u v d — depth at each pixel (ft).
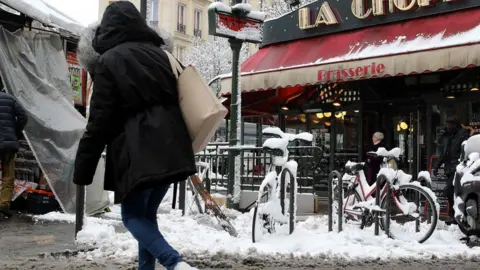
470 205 23.35
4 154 26.68
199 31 158.10
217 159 37.55
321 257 19.65
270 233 22.16
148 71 11.39
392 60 36.91
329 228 24.38
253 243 21.62
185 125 11.64
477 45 33.12
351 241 22.34
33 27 30.30
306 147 33.19
